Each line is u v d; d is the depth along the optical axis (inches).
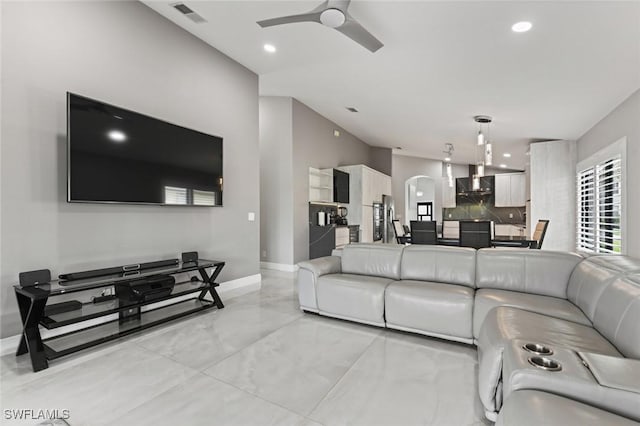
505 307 86.0
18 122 91.5
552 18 108.5
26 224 93.1
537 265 104.0
